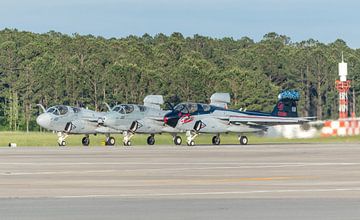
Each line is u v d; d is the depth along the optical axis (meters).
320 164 97.69
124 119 176.12
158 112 180.00
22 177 79.62
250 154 122.75
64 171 87.44
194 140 192.62
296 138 194.88
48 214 51.41
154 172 85.69
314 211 52.31
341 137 199.25
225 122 177.12
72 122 175.88
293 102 189.38
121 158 112.12
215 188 67.69
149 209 53.69
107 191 65.44
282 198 59.94
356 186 68.75
